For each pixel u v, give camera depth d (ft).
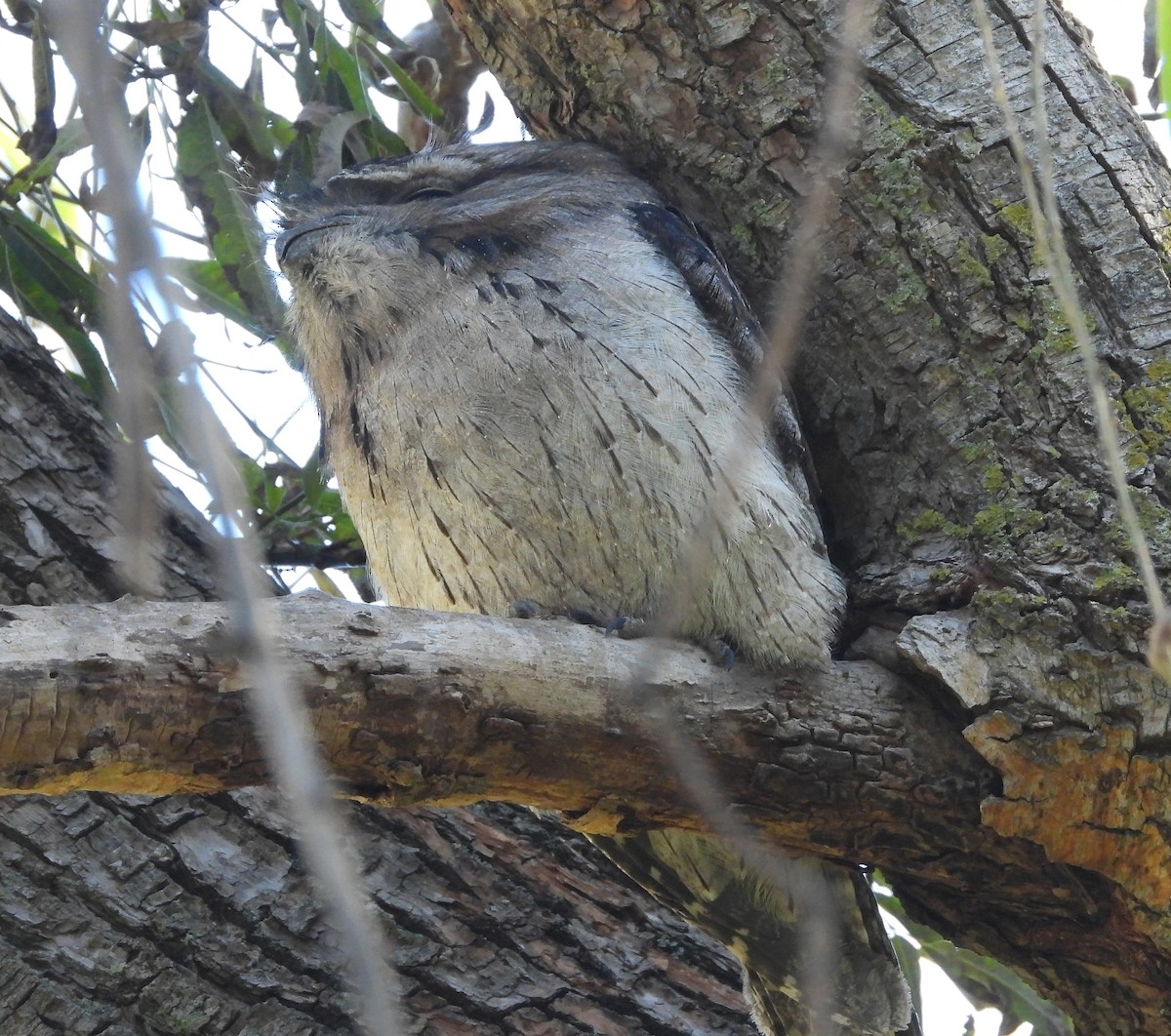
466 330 20.06
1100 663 16.62
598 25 21.11
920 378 19.15
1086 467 17.78
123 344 5.29
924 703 17.33
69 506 21.49
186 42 26.22
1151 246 18.56
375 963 5.47
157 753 13.38
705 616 18.29
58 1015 18.93
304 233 21.83
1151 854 16.71
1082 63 19.60
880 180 19.44
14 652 12.80
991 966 27.12
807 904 9.36
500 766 15.24
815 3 20.08
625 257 20.35
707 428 19.16
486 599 20.42
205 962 19.65
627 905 22.22
